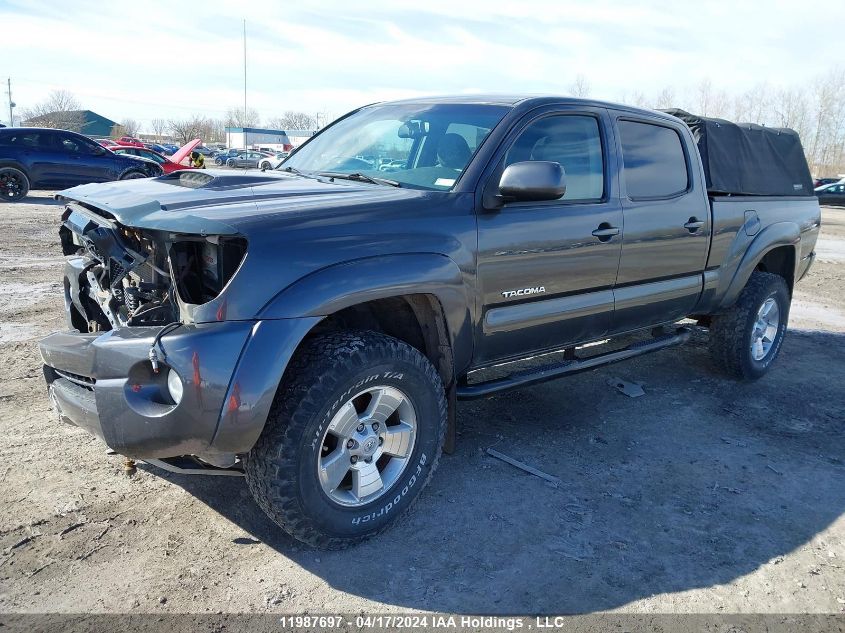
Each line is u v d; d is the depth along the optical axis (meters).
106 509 3.14
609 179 3.96
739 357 5.25
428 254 3.02
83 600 2.54
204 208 2.71
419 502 3.38
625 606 2.69
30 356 5.04
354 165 3.86
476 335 3.35
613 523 3.29
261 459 2.69
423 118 3.86
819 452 4.23
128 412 2.52
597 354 4.28
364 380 2.82
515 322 3.51
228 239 2.58
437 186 3.36
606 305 4.00
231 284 2.53
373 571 2.82
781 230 5.39
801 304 8.90
